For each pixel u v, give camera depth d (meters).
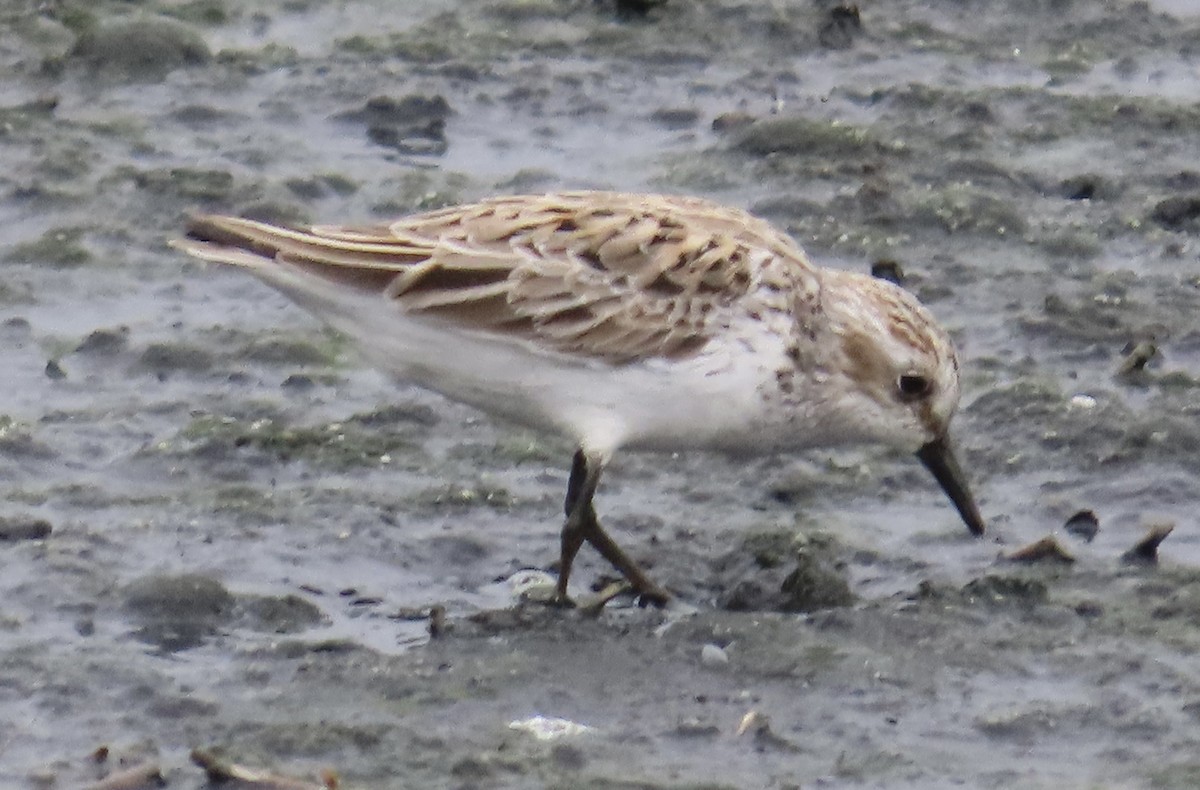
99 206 15.89
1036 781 10.12
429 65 18.34
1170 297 15.34
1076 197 16.81
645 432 11.84
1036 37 19.48
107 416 13.40
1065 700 10.83
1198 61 19.20
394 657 10.99
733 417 11.88
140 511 12.33
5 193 15.93
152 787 9.76
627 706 10.65
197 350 14.13
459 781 9.92
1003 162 17.20
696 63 18.64
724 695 10.79
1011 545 12.47
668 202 12.20
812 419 12.10
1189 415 13.77
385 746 10.16
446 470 13.10
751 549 12.20
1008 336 14.83
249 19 19.06
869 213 16.33
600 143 17.33
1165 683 10.99
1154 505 12.90
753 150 17.19
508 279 11.53
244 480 12.85
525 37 18.94
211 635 11.15
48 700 10.45
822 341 12.02
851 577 12.11
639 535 12.47
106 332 14.20
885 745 10.38
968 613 11.60
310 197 16.23
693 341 11.66
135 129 17.08
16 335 14.27
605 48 18.78
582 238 11.65
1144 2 19.95
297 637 11.17
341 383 14.02
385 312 11.57
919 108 17.97
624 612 11.63
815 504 12.95
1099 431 13.58
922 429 12.33
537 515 12.64
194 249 11.66
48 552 11.73
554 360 11.62
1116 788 10.05
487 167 16.88
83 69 17.81
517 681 10.80
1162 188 16.97
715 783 9.95
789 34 19.11
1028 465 13.32
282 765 9.99
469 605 11.65
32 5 18.73
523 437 13.53
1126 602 11.79
